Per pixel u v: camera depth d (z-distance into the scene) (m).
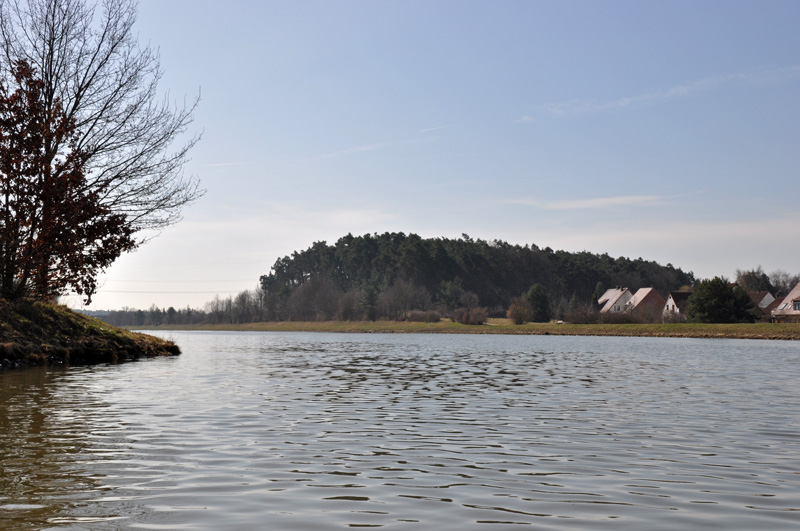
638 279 171.00
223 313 177.50
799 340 60.53
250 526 5.19
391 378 19.53
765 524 5.39
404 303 129.62
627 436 9.52
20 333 22.52
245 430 9.77
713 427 10.38
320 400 13.71
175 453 8.01
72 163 23.44
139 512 5.52
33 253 22.72
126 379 17.56
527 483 6.71
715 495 6.29
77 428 9.69
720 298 82.62
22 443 8.48
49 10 24.42
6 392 14.09
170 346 32.00
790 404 13.41
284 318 158.00
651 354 35.41
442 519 5.44
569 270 165.00
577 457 8.03
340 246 176.38
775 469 7.43
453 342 57.91
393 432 9.76
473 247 159.62
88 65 25.08
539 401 13.82
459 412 12.05
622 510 5.76
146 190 25.27
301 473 7.05
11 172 21.78
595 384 17.81
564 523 5.36
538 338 70.38
